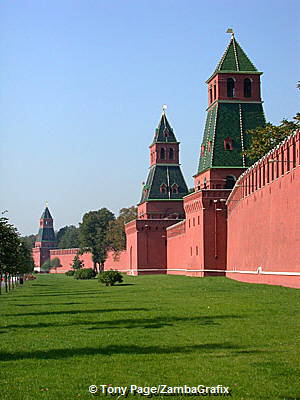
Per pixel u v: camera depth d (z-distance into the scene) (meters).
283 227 45.78
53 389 14.88
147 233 107.56
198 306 33.69
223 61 78.19
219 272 73.94
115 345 20.73
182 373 16.08
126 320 28.17
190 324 25.55
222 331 23.00
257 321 25.47
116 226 148.12
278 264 47.22
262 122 77.38
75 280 106.81
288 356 17.78
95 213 153.62
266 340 20.53
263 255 52.16
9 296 54.66
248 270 58.34
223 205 74.12
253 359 17.50
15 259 58.84
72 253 187.38
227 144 76.31
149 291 52.06
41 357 18.95
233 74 77.62
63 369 17.02
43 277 141.12
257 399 13.63
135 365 17.23
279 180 46.91
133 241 110.81
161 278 81.56
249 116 77.31
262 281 52.47
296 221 42.47
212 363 17.12
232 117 77.06
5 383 15.60
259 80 78.00
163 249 107.75
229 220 71.81
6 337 23.56
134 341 21.48
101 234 150.75
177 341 21.12
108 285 70.19
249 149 76.12
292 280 43.41
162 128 113.44
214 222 74.12
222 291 46.00
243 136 76.56
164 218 109.81
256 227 54.97
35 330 25.67
